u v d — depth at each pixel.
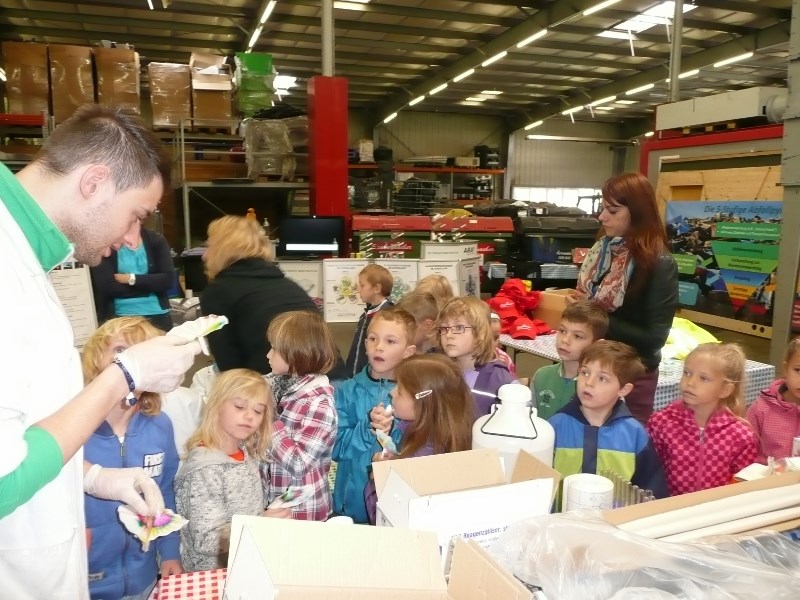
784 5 8.88
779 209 4.77
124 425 1.61
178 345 1.04
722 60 10.34
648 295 2.08
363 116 16.27
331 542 0.76
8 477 0.70
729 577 0.77
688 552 0.80
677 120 5.60
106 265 3.12
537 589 0.80
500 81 13.44
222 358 2.32
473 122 16.84
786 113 3.24
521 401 1.27
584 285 2.37
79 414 0.84
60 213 0.92
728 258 5.30
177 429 1.93
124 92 5.60
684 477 1.94
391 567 0.75
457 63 11.68
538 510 0.93
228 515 1.64
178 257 5.68
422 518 0.85
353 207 9.40
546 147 17.41
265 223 6.43
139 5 8.65
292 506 1.55
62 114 5.48
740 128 5.10
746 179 5.03
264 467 1.85
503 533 0.88
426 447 1.49
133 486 1.26
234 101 6.67
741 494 1.00
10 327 0.80
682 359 3.40
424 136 16.52
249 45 9.97
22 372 0.80
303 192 6.98
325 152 5.91
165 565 1.66
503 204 9.81
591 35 10.05
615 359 1.68
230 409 1.66
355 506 1.95
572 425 1.74
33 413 0.87
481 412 1.96
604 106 15.44
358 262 4.96
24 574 0.97
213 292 2.31
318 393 1.91
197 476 1.63
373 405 2.03
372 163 11.17
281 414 1.92
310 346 1.92
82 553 1.06
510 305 4.06
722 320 5.40
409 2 9.03
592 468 1.69
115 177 0.93
